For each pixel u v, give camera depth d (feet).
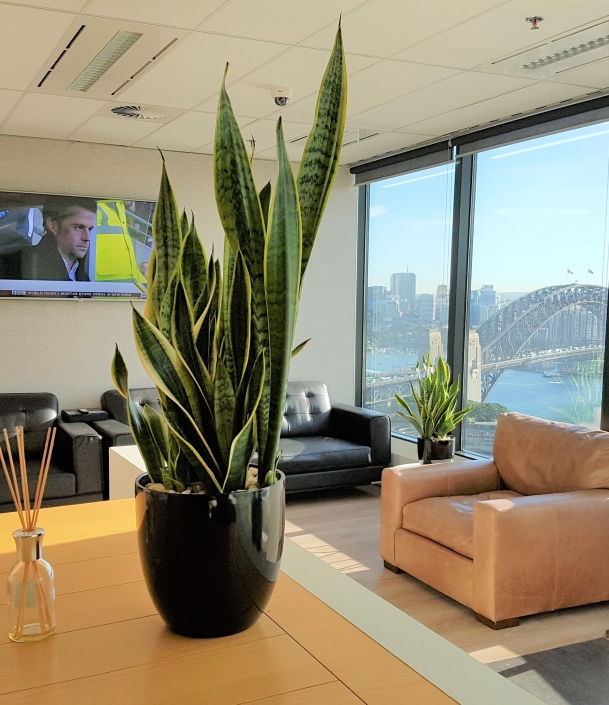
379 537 15.66
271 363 3.55
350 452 18.58
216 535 3.42
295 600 4.06
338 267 22.61
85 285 19.15
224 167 3.55
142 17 10.55
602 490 11.91
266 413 3.64
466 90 14.25
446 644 3.53
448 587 11.85
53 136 18.35
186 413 3.44
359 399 23.27
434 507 12.67
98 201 19.13
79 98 14.79
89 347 19.47
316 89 14.12
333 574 4.50
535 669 9.66
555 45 11.67
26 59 12.39
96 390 19.62
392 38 11.39
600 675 9.50
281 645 3.49
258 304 3.57
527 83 13.76
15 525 5.34
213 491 3.54
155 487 3.70
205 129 17.49
